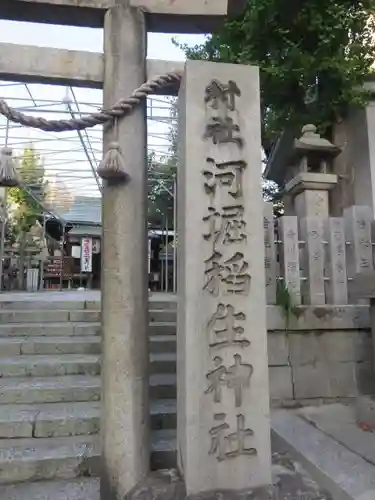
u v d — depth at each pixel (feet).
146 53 10.50
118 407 9.27
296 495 8.61
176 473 9.04
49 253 65.00
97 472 10.79
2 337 18.12
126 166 9.80
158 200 47.01
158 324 19.11
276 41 22.75
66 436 12.07
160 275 58.39
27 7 10.09
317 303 16.22
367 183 22.40
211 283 8.79
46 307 21.17
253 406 8.64
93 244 63.21
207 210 8.94
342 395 15.81
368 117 22.86
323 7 21.06
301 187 21.35
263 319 8.89
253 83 9.42
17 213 48.65
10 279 47.37
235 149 9.17
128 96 10.00
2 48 9.84
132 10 10.33
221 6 10.42
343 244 16.61
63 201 48.19
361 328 16.16
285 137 24.99
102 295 9.76
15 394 13.58
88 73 10.16
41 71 9.93
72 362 15.53
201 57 26.96
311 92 22.97
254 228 9.07
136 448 9.19
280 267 16.49
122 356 9.41
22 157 32.37
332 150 22.38
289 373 15.56
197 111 9.11
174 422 12.85
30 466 10.57
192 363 8.55
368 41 23.12
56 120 9.71
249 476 8.43
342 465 10.07
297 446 11.44
